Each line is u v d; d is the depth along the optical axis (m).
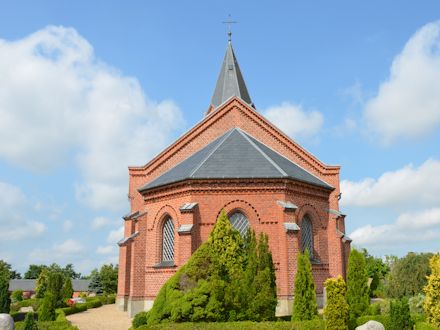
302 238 28.31
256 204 26.83
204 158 29.55
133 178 32.88
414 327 19.55
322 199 29.92
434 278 20.20
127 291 30.72
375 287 43.94
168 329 18.23
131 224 31.55
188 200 27.05
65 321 24.25
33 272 149.38
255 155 29.30
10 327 20.16
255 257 21.08
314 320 19.33
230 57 44.06
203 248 21.19
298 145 33.44
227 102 34.53
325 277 28.50
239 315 19.75
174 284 20.34
